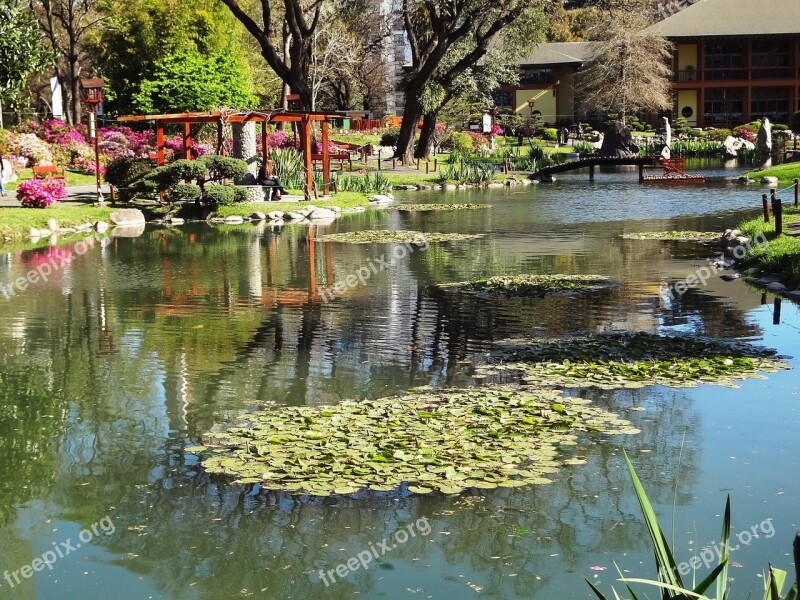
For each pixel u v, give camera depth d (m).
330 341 11.28
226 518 6.32
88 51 52.12
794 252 15.13
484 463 6.93
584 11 87.62
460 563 5.65
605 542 5.87
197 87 40.47
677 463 7.07
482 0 40.88
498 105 73.56
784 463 7.06
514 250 19.14
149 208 27.06
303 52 39.38
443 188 37.53
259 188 28.97
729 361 9.71
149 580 5.55
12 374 10.07
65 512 6.49
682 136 59.12
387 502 6.49
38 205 25.34
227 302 13.98
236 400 8.91
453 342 11.07
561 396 8.71
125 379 9.78
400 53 71.25
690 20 65.38
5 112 40.38
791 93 65.75
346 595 5.30
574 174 45.09
